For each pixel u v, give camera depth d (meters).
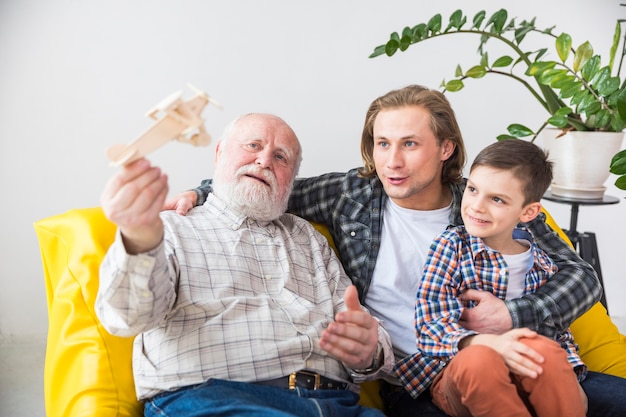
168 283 1.35
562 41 2.23
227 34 2.74
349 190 1.88
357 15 2.84
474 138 3.05
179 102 1.08
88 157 2.70
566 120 2.19
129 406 1.48
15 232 2.70
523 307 1.56
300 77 2.84
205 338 1.44
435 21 2.29
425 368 1.59
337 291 1.69
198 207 1.72
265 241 1.65
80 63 2.63
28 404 2.35
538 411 1.40
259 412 1.26
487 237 1.64
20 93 2.60
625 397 1.56
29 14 2.56
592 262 2.42
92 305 1.56
